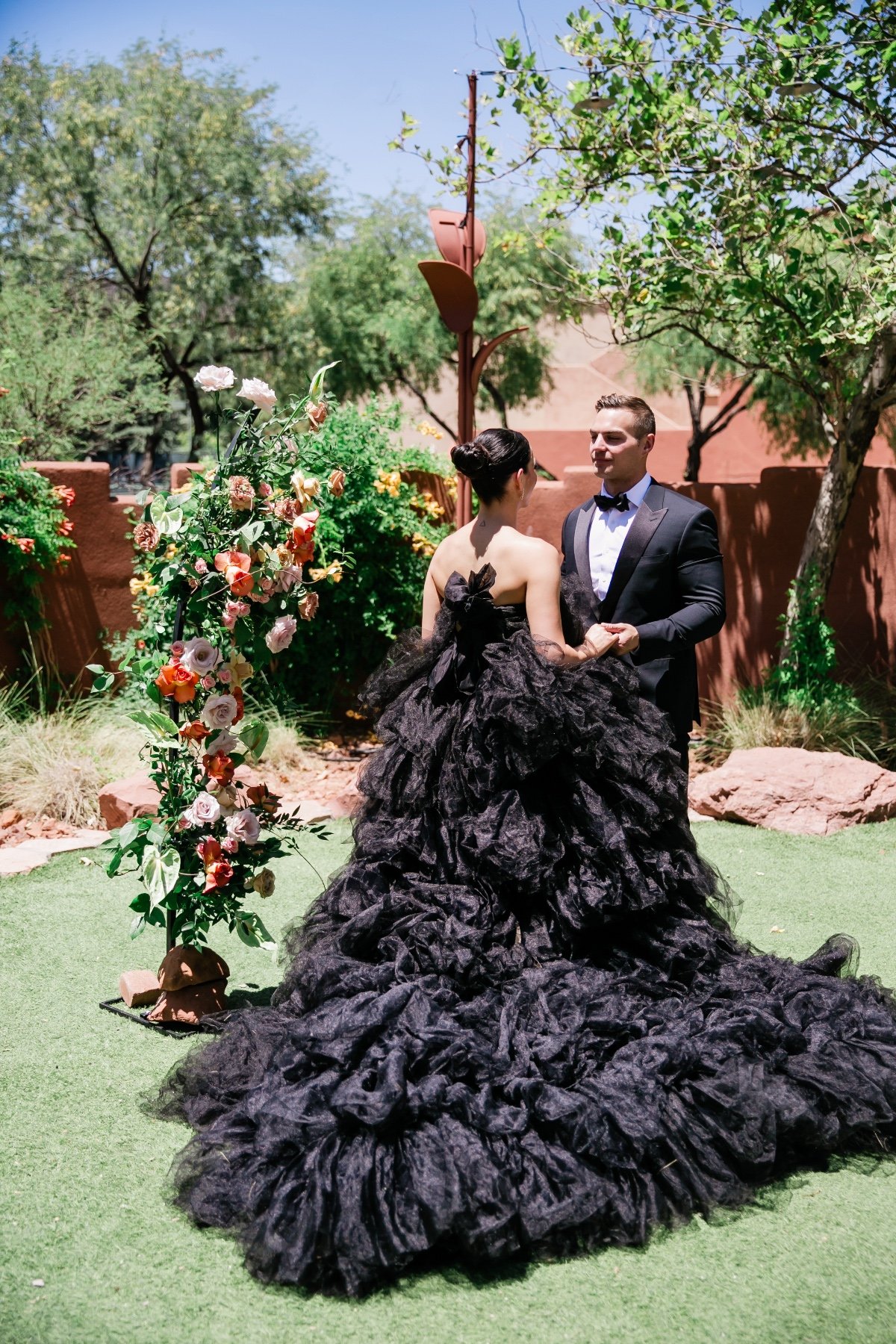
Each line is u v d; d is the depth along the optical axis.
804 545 7.94
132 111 22.61
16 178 22.62
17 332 12.02
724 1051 2.94
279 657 7.89
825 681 7.75
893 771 7.09
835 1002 3.33
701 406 19.25
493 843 3.14
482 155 7.61
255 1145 2.69
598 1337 2.29
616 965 3.23
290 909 4.79
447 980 3.03
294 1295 2.42
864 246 7.01
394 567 8.03
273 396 3.56
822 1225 2.70
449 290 7.17
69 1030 3.61
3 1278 2.41
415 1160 2.53
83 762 6.29
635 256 7.50
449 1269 2.52
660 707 3.81
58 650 7.64
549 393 30.22
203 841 3.59
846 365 7.72
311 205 23.75
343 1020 2.79
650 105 7.07
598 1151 2.65
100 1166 2.86
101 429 13.88
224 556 3.48
